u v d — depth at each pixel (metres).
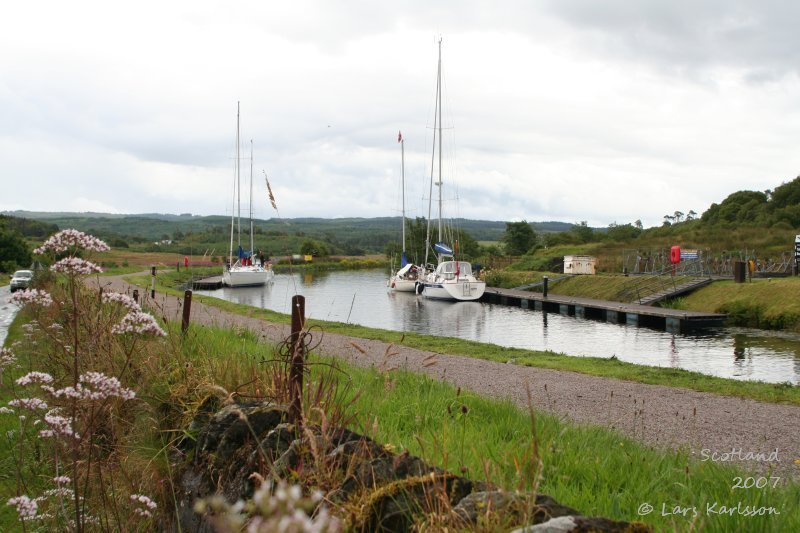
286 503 1.62
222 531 1.99
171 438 5.83
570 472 5.09
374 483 3.20
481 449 5.02
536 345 25.70
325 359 10.68
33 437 6.21
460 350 17.86
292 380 4.55
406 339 20.09
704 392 12.09
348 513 3.02
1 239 63.94
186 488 4.93
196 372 6.57
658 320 32.69
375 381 8.31
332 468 3.44
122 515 4.66
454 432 5.86
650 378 13.60
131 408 6.04
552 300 41.22
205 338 10.34
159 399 6.26
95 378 4.06
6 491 5.52
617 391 12.03
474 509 2.91
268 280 62.69
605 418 9.75
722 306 33.12
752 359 21.73
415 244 77.38
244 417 3.43
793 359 21.66
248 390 5.67
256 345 11.94
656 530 3.41
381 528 3.03
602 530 2.63
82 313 5.22
